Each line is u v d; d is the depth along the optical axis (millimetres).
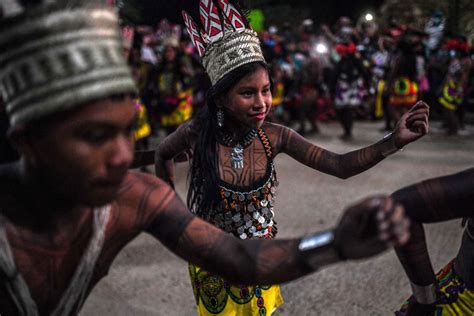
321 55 11266
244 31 2172
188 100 7730
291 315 3260
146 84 7164
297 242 1207
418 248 1585
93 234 1171
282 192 5863
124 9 3965
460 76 9297
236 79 2135
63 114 974
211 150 2217
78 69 969
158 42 10188
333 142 9031
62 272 1170
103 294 3438
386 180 6305
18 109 997
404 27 10352
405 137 1978
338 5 20125
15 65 981
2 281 1136
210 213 2221
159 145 2432
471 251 1799
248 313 2229
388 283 3615
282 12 17203
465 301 1858
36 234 1129
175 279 3746
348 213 1043
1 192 1123
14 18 965
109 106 991
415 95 8742
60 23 966
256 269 1234
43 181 1063
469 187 1352
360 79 9094
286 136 2283
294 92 10609
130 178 1251
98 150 1001
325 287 3590
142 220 1251
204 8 2246
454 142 8750
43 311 1184
